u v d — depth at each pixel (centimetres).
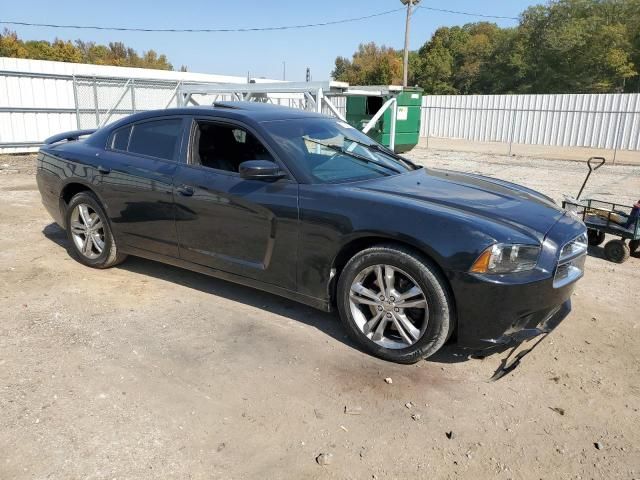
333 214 347
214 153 416
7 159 1410
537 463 258
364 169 407
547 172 1387
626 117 2153
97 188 470
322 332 383
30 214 732
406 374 331
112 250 482
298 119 436
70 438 263
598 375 338
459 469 252
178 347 356
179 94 1059
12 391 300
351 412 291
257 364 338
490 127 2519
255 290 457
